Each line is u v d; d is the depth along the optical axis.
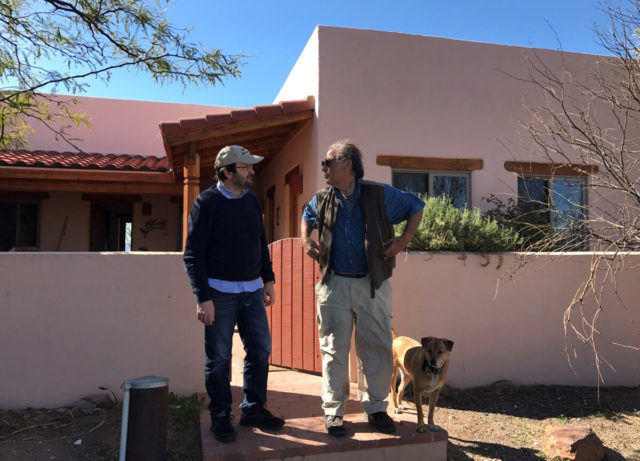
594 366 5.55
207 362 3.33
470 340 5.35
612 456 3.97
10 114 6.19
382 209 3.49
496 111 7.85
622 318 5.62
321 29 7.24
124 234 16.09
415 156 7.51
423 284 5.28
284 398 4.52
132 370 4.39
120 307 4.38
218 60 6.24
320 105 7.19
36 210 11.91
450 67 7.72
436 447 3.54
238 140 7.71
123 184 9.95
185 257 3.24
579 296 5.55
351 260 3.51
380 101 7.43
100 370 4.32
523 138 7.89
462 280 5.37
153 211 12.69
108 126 12.80
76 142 12.49
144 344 4.42
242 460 3.13
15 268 4.20
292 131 8.16
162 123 6.84
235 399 4.36
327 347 3.56
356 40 7.38
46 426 3.86
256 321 3.50
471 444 4.05
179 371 4.47
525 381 5.43
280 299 5.86
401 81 7.52
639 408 4.95
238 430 3.50
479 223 5.64
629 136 7.85
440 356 3.53
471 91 7.78
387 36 7.50
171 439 3.68
